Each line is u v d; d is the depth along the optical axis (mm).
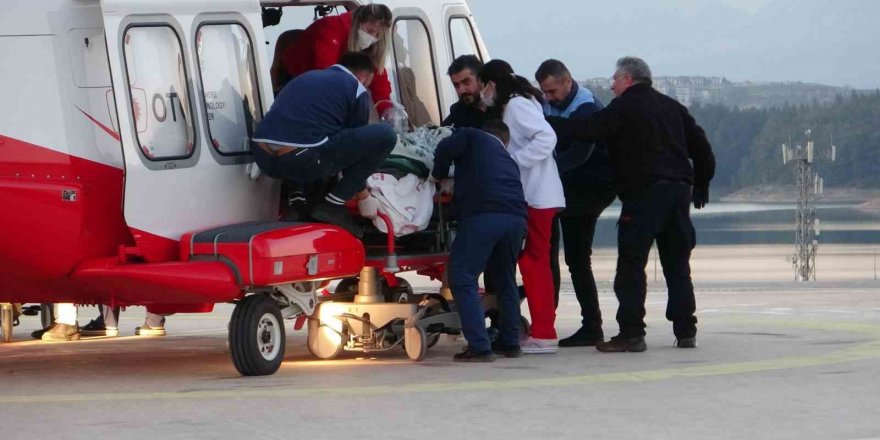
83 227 34438
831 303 66625
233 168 37031
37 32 34219
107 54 34312
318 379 34656
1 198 33375
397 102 43188
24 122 33969
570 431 26781
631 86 40125
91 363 39969
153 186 34938
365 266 39281
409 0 44312
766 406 29438
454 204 38656
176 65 35719
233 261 34875
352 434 26641
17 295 36312
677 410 29031
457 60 41312
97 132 34906
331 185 38062
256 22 38031
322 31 41562
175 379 35188
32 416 28844
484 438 26172
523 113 39500
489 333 42281
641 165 39656
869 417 28062
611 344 40375
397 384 33406
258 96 37938
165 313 38406
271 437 26406
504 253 38594
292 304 37469
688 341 41250
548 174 40000
